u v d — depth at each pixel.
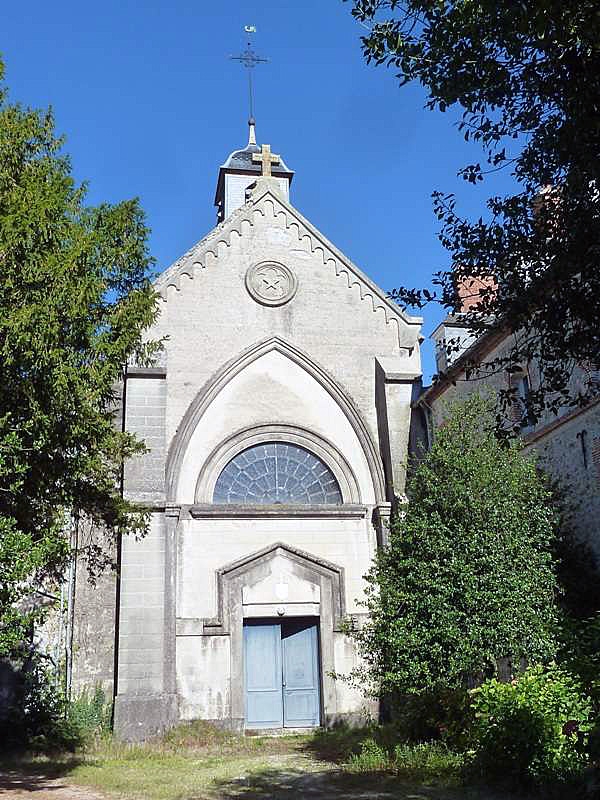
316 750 16.28
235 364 21.12
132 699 17.80
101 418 11.84
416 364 21.88
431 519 14.58
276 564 19.97
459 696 13.07
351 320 22.16
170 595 19.08
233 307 21.62
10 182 11.65
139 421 19.84
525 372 18.58
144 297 12.80
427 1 7.74
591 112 7.32
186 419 20.48
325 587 20.00
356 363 21.89
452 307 8.73
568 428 17.31
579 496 16.78
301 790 11.46
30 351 10.39
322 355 21.77
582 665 10.44
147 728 17.70
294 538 20.34
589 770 9.59
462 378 20.47
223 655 19.12
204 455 20.50
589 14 6.29
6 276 10.70
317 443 21.20
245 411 21.05
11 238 10.67
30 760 15.13
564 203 7.78
